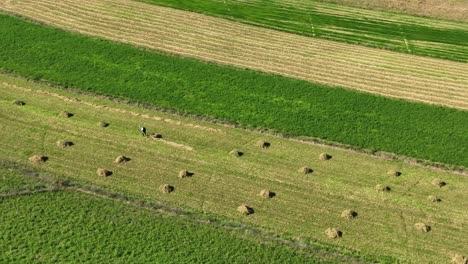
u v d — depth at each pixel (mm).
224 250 33344
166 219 35219
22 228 33812
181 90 47562
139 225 34625
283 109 46125
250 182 38625
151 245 33344
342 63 53344
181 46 53969
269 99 47219
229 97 47094
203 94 47250
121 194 36781
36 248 32625
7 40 52281
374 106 47250
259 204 36844
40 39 52906
